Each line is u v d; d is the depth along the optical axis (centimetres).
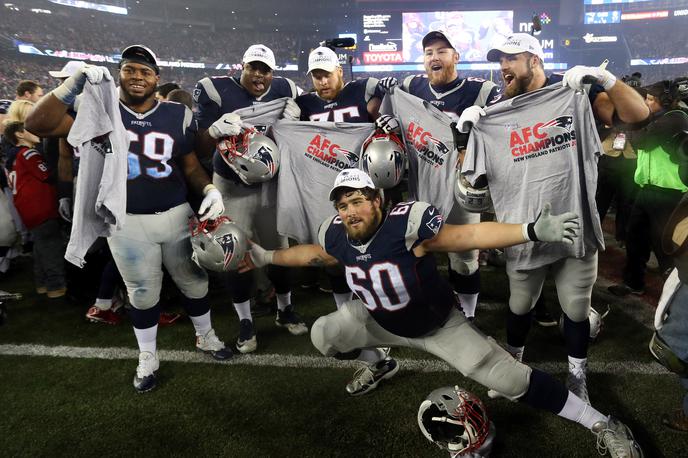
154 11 3569
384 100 317
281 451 227
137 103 267
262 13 3781
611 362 288
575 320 249
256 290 394
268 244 345
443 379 279
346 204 193
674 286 208
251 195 330
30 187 404
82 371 304
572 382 253
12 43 2730
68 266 407
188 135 282
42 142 439
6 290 454
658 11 3356
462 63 3222
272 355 317
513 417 244
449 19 3145
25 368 309
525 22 3256
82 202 244
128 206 266
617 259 489
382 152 278
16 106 427
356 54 3244
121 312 385
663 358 212
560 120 230
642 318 346
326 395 269
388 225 199
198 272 296
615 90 212
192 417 254
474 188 254
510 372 204
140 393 278
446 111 318
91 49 3108
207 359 314
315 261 234
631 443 203
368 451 224
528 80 246
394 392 268
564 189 233
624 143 453
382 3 3148
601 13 3378
